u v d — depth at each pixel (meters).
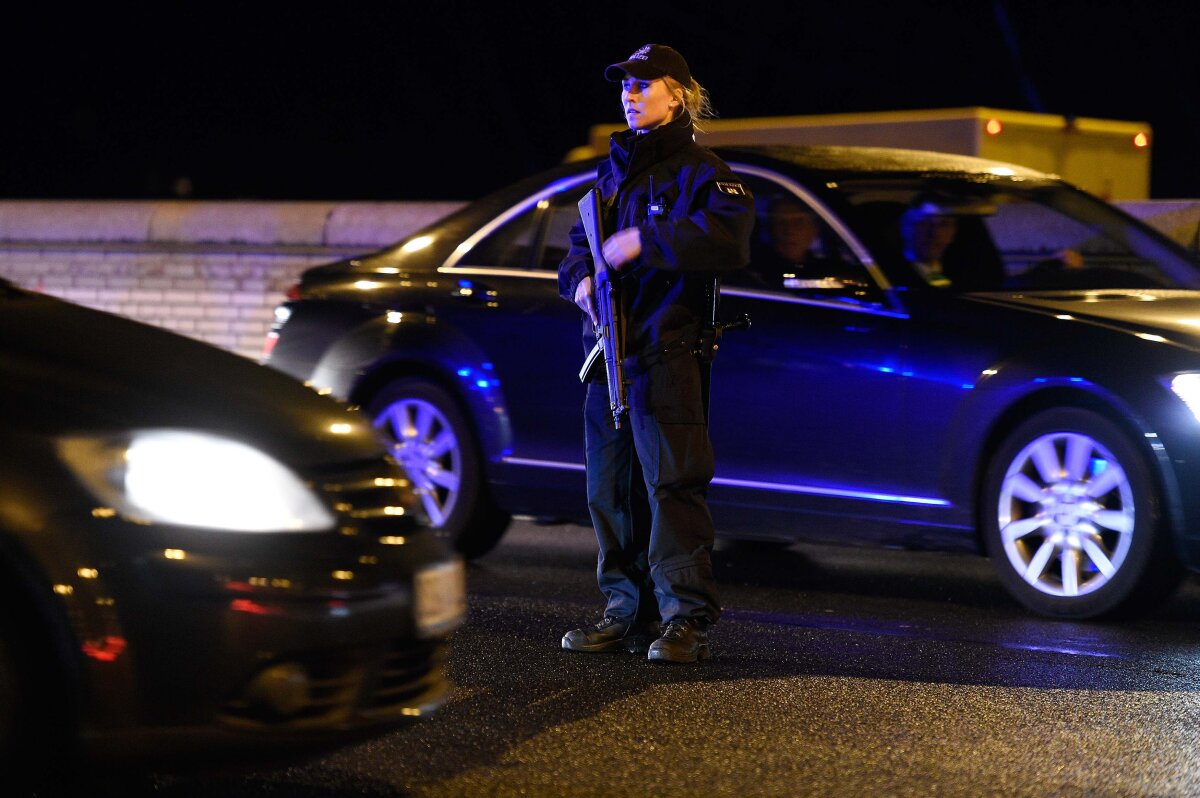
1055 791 8.16
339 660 7.23
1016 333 12.67
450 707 9.62
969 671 10.72
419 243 15.70
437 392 15.11
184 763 7.02
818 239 13.64
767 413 13.45
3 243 27.81
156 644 6.90
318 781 8.23
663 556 10.77
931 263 13.50
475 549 15.26
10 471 6.89
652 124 10.61
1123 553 12.30
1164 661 11.12
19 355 7.36
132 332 8.09
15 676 6.89
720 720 9.41
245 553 7.05
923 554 16.03
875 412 13.06
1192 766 8.61
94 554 6.87
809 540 13.52
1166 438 12.04
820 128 26.94
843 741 8.99
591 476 11.16
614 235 10.37
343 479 7.50
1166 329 12.42
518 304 14.73
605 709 9.62
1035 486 12.75
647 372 10.60
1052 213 14.36
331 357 15.52
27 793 7.52
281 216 25.52
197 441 7.18
